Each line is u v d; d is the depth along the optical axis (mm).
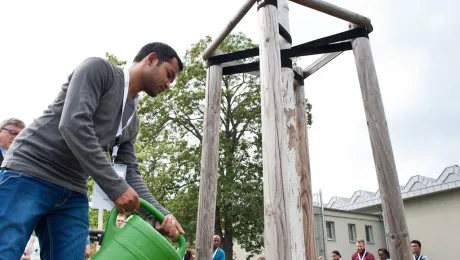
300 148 3836
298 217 2781
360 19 3475
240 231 16562
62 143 1561
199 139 18281
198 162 16922
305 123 3945
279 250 2262
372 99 3338
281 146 2480
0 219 1397
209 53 3850
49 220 1636
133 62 1932
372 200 26641
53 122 1589
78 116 1476
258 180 16734
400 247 2951
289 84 3100
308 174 3750
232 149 17516
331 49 3572
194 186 16719
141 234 1606
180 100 18000
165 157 17594
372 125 3277
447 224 22578
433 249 22891
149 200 2012
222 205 16109
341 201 30141
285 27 3385
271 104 2576
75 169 1619
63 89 1654
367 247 25359
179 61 1963
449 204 22734
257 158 17438
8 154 1549
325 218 24078
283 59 3154
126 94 1777
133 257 1547
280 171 2420
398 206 3053
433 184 23125
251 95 18062
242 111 17484
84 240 1697
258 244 17188
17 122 3396
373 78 3396
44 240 1654
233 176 16562
